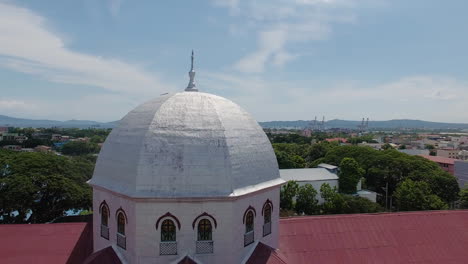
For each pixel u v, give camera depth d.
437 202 58.72
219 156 19.48
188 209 18.83
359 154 93.88
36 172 51.00
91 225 26.75
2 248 23.77
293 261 23.58
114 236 20.44
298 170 78.69
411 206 59.88
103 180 21.05
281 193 58.81
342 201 58.62
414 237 26.86
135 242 18.64
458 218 29.39
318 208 60.06
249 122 23.39
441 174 75.44
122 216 19.88
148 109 22.34
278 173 23.77
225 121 21.25
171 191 18.50
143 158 19.02
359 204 60.44
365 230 26.89
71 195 51.19
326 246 25.05
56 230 25.83
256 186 20.88
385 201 78.75
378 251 25.25
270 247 22.14
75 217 43.66
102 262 19.56
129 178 19.05
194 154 19.22
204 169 19.00
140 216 18.59
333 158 98.06
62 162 58.50
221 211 19.16
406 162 80.12
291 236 25.44
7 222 48.38
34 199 48.78
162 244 18.73
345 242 25.59
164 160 18.94
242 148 20.91
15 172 50.25
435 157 128.00
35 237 25.02
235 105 24.27
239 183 19.70
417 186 63.34
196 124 20.33
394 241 26.27
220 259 19.28
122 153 20.34
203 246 19.06
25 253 23.59
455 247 26.52
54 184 49.97
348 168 74.75
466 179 117.69
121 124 22.84
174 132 19.84
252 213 21.11
